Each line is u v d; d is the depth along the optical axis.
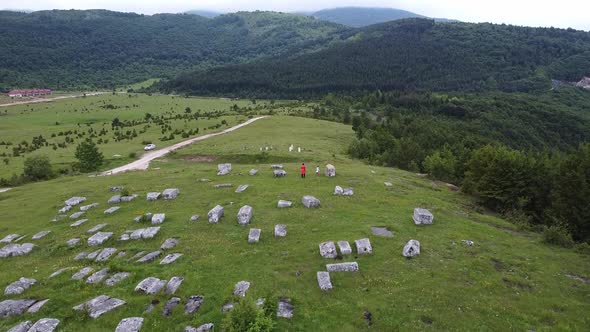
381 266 28.56
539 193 51.69
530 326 22.56
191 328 21.05
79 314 22.72
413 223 37.91
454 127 176.12
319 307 23.42
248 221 37.19
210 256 30.08
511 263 30.75
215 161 77.81
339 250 30.67
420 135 133.50
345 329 21.41
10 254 33.75
